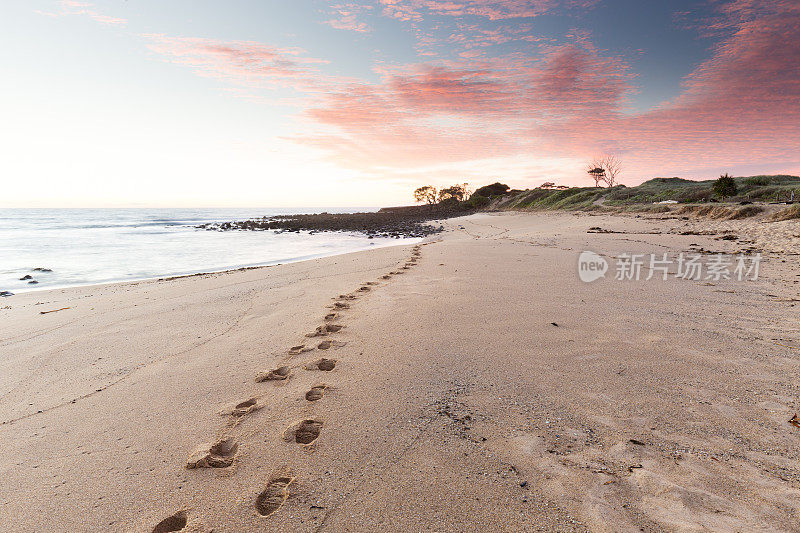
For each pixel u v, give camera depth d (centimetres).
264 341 493
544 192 6375
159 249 2092
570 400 315
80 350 489
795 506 199
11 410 345
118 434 298
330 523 204
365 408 319
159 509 221
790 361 369
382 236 2925
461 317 543
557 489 219
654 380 343
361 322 548
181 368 420
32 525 213
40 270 1362
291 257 1683
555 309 566
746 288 670
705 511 199
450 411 307
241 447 275
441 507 210
